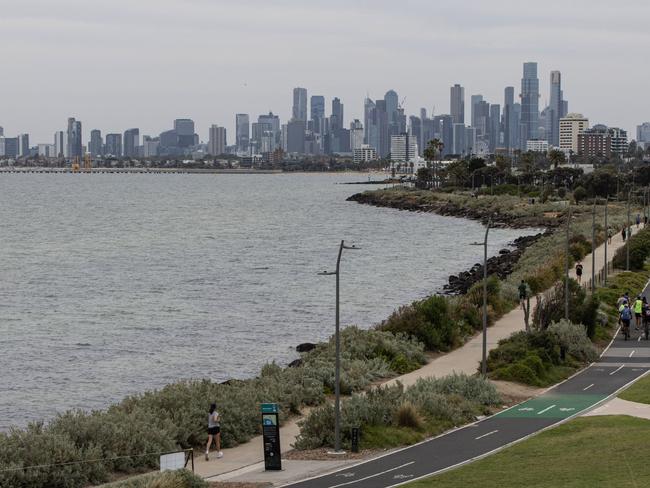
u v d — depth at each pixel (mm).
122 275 158500
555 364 77125
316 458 51781
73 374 85750
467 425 58812
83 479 47125
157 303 127688
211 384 66000
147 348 97688
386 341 82562
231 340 102125
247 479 47281
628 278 127625
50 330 107625
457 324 91875
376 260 182500
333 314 119875
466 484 43969
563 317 88938
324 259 184125
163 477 43844
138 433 51812
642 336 92312
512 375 71938
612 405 62750
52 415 71938
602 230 191625
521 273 135125
